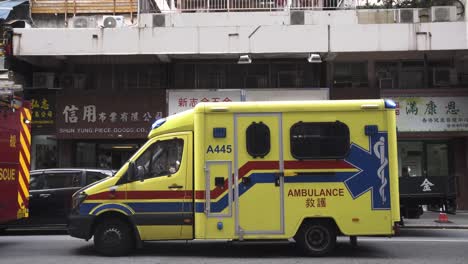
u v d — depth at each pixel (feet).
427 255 31.17
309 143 29.53
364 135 29.58
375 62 62.80
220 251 32.35
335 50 55.88
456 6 60.23
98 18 62.13
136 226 29.84
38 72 61.77
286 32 56.13
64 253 31.89
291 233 29.22
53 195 41.22
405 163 63.10
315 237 29.84
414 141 63.10
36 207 40.88
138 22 58.90
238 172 29.43
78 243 36.65
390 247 34.35
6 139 30.96
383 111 29.73
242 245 34.65
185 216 29.68
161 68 62.95
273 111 29.71
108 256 30.30
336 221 29.22
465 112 59.16
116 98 58.95
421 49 55.67
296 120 29.66
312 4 60.75
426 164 62.69
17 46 55.98
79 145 62.64
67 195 41.29
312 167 29.40
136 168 30.40
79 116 58.75
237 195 29.32
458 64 62.59
